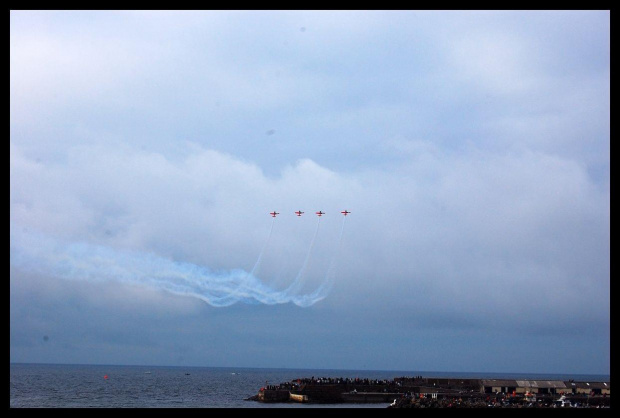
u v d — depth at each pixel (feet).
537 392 581.53
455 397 540.93
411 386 620.49
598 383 606.96
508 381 599.98
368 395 585.22
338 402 577.84
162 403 581.12
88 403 576.20
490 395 554.87
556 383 597.93
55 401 597.93
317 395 582.76
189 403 578.66
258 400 602.03
